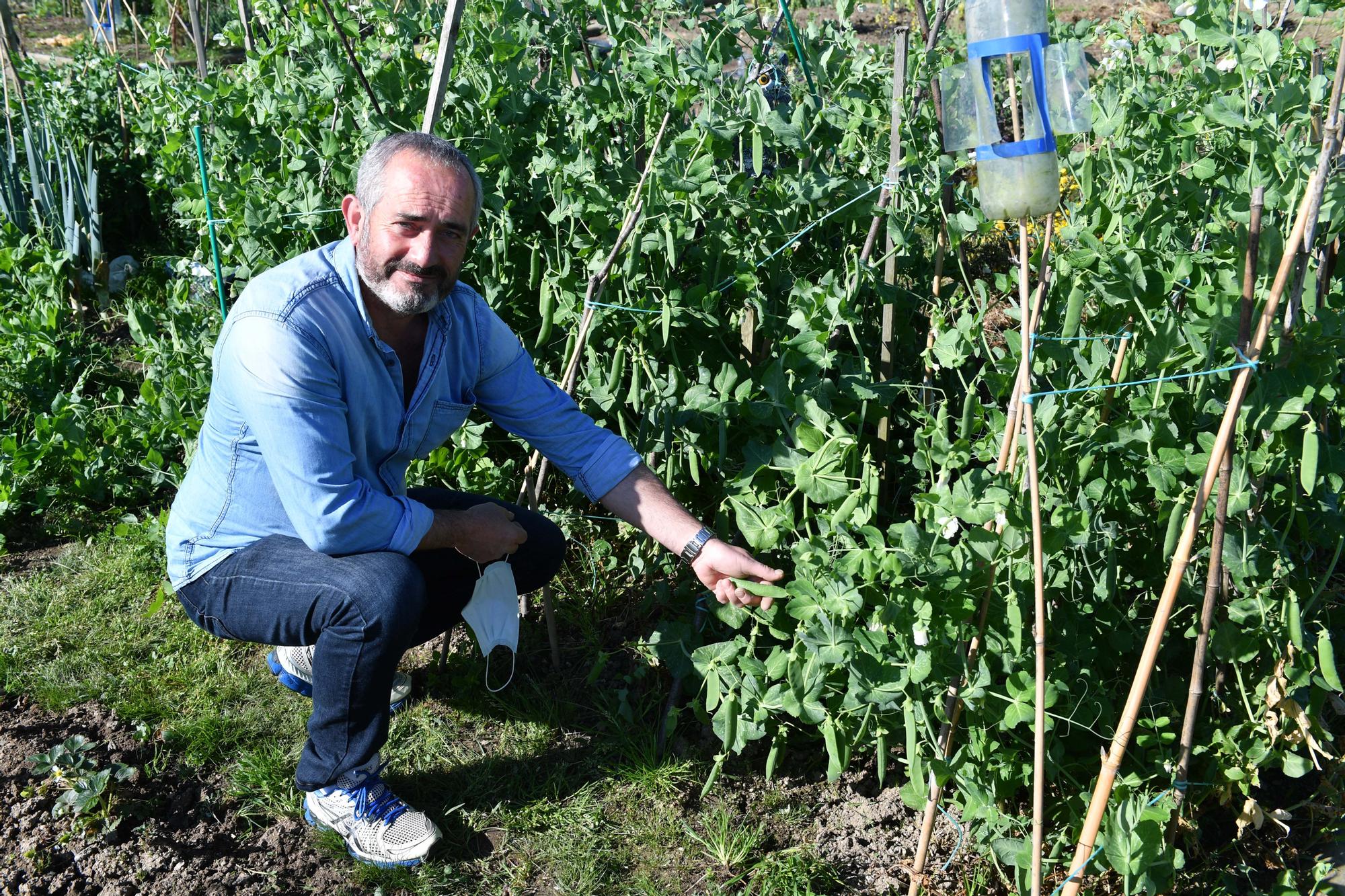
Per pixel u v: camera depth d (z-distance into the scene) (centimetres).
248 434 214
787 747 253
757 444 244
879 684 204
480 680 272
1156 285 222
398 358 216
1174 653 235
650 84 283
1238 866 221
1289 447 203
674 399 264
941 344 239
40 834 227
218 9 1013
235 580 222
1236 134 257
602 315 268
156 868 221
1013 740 223
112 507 353
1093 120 266
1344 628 253
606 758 253
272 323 200
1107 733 222
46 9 1252
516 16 321
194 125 390
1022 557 203
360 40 373
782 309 288
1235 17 260
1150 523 239
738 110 284
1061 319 243
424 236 199
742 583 222
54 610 299
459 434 301
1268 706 213
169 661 280
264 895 219
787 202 277
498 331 232
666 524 233
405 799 241
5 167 534
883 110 310
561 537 256
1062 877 215
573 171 282
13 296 456
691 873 225
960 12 409
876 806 239
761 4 387
